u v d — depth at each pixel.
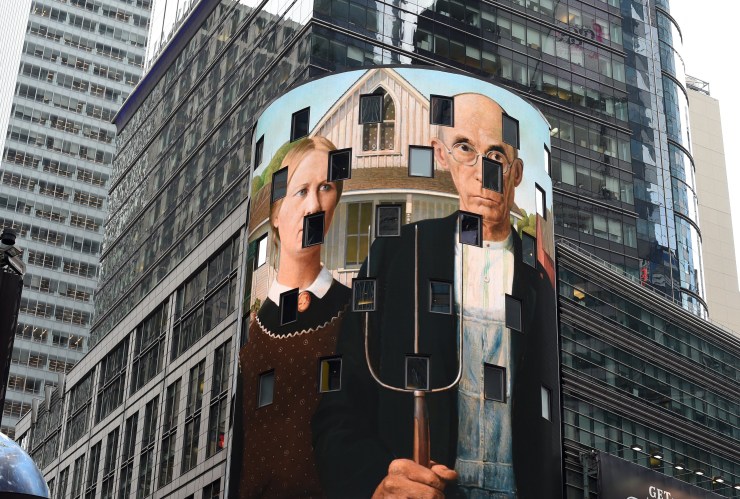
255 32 85.19
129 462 78.56
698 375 75.38
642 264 87.00
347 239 53.78
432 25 83.00
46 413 102.38
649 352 71.81
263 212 57.84
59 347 166.62
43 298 168.88
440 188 54.41
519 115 58.69
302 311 53.47
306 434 50.94
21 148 178.12
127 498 76.88
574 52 91.75
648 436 69.19
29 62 184.75
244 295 57.56
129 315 87.25
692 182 97.00
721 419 76.31
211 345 70.38
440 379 50.81
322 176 55.75
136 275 93.25
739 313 128.75
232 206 78.62
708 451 74.00
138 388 81.00
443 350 51.38
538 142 59.16
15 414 159.12
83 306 171.12
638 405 69.12
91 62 190.00
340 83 57.66
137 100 108.62
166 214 91.25
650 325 72.81
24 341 164.38
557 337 58.94
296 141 57.62
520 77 86.88
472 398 50.94
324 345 52.16
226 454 64.06
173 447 71.88
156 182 96.19
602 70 93.06
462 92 57.22
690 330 76.44
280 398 52.47
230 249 71.75
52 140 181.12
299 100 58.53
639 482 63.84
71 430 93.69
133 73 192.50
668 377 72.81
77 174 180.38
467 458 49.81
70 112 184.62
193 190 87.12
